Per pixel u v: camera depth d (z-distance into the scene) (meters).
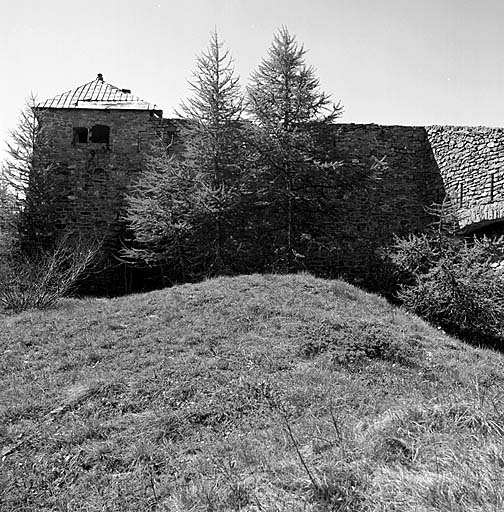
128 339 8.92
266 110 15.86
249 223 15.96
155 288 18.08
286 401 6.55
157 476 5.01
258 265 15.73
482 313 12.09
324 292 11.97
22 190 18.41
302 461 4.27
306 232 16.78
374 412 6.17
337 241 18.38
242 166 15.87
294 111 15.89
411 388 7.24
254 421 6.10
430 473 3.96
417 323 11.01
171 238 15.99
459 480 3.75
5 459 5.49
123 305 11.23
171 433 5.88
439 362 8.62
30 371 7.79
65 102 20.39
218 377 7.25
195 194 15.33
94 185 19.66
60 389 7.11
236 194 15.19
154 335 9.02
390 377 7.70
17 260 15.77
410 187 19.02
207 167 15.91
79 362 8.02
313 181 16.09
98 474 5.14
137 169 19.69
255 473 4.63
